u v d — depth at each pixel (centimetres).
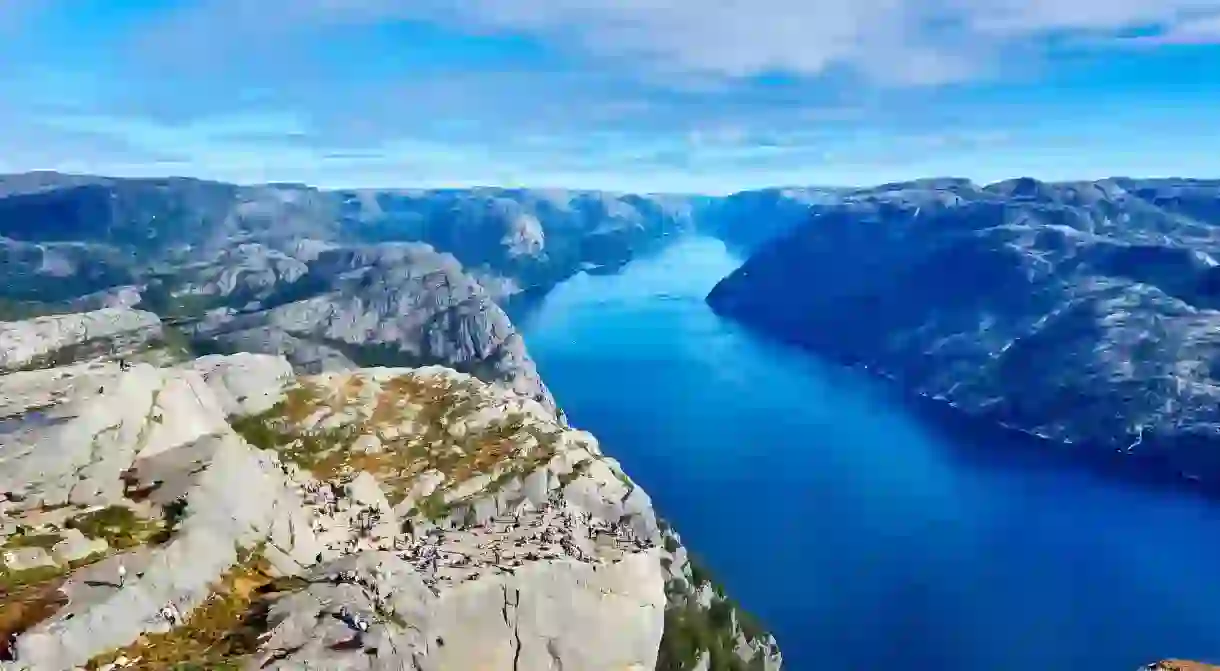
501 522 17300
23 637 8425
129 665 8881
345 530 14375
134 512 11119
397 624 10762
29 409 11750
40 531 10444
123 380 12725
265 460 14475
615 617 14175
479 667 12050
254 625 9931
